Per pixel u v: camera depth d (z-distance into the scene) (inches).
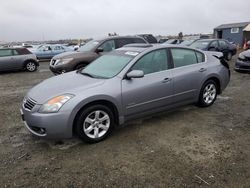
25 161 146.7
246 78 385.4
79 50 407.5
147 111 189.6
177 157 148.1
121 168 137.9
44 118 151.7
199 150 156.0
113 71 183.6
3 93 327.3
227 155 149.6
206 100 233.1
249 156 148.3
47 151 157.9
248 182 124.3
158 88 190.1
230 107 238.4
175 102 205.9
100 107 165.0
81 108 158.6
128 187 122.2
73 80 180.9
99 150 158.1
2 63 527.5
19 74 523.8
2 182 127.3
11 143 170.1
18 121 212.7
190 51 219.9
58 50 850.8
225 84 245.4
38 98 159.8
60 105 153.3
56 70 379.6
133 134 180.2
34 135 161.0
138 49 198.5
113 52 215.8
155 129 188.4
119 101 171.9
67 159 148.1
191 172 133.0
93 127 164.9
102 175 132.0
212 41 625.9
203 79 221.1
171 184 123.7
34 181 128.0
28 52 567.2
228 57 657.6
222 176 129.2
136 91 178.9
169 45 207.3
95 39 419.2
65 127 154.4
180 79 203.6
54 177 131.0
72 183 126.0
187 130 185.9
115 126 193.2
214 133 180.5
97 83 169.9
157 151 155.7
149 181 126.3
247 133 179.9
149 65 191.6
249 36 1680.6
